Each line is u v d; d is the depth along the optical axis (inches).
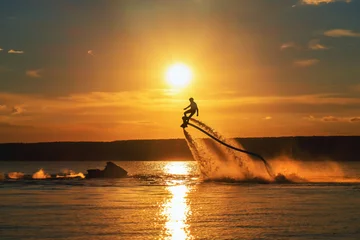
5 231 1683.1
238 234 1631.4
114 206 2261.3
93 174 4188.0
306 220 1881.2
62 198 2564.0
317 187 3186.5
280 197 2596.0
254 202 2385.6
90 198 2564.0
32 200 2486.5
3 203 2369.6
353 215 2001.7
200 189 3046.3
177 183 3535.9
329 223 1822.1
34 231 1683.1
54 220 1889.8
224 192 2859.3
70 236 1604.3
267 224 1804.9
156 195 2704.2
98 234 1636.3
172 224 1804.9
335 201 2426.2
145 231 1680.6
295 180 3742.6
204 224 1804.9
